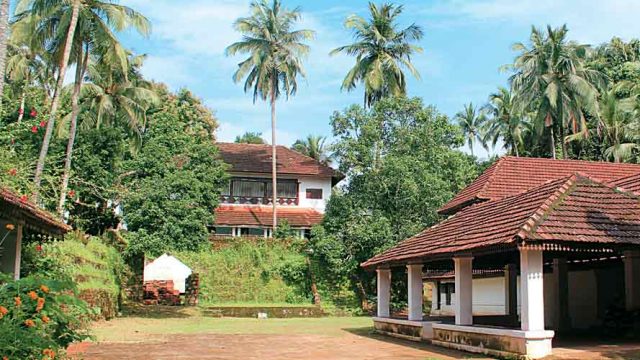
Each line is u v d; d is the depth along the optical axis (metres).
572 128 39.28
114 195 29.69
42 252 17.81
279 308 31.75
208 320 28.00
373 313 33.53
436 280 33.06
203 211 30.12
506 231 13.68
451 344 16.41
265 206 43.75
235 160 44.53
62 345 9.15
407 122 34.44
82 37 24.94
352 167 34.12
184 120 48.41
